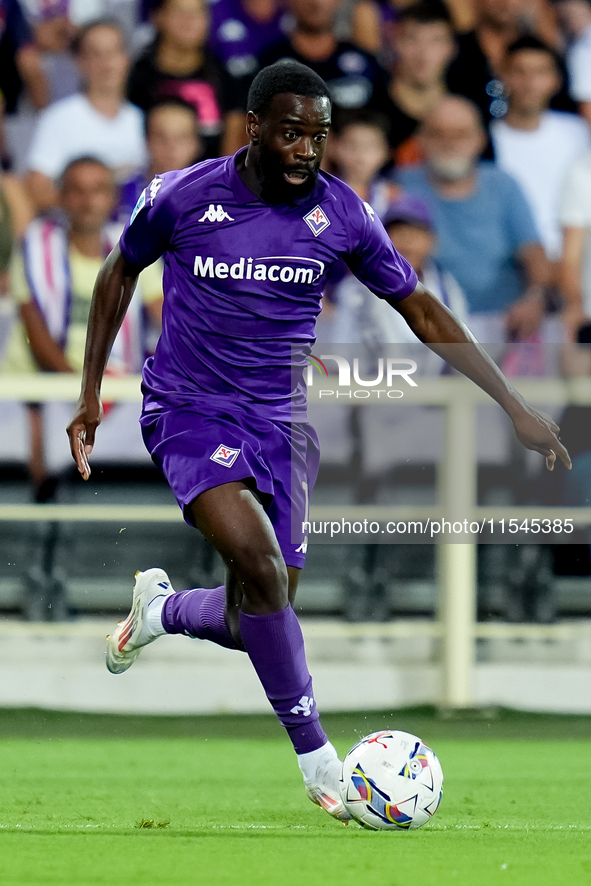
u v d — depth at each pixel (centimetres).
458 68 3003
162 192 1127
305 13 2962
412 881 769
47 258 2703
